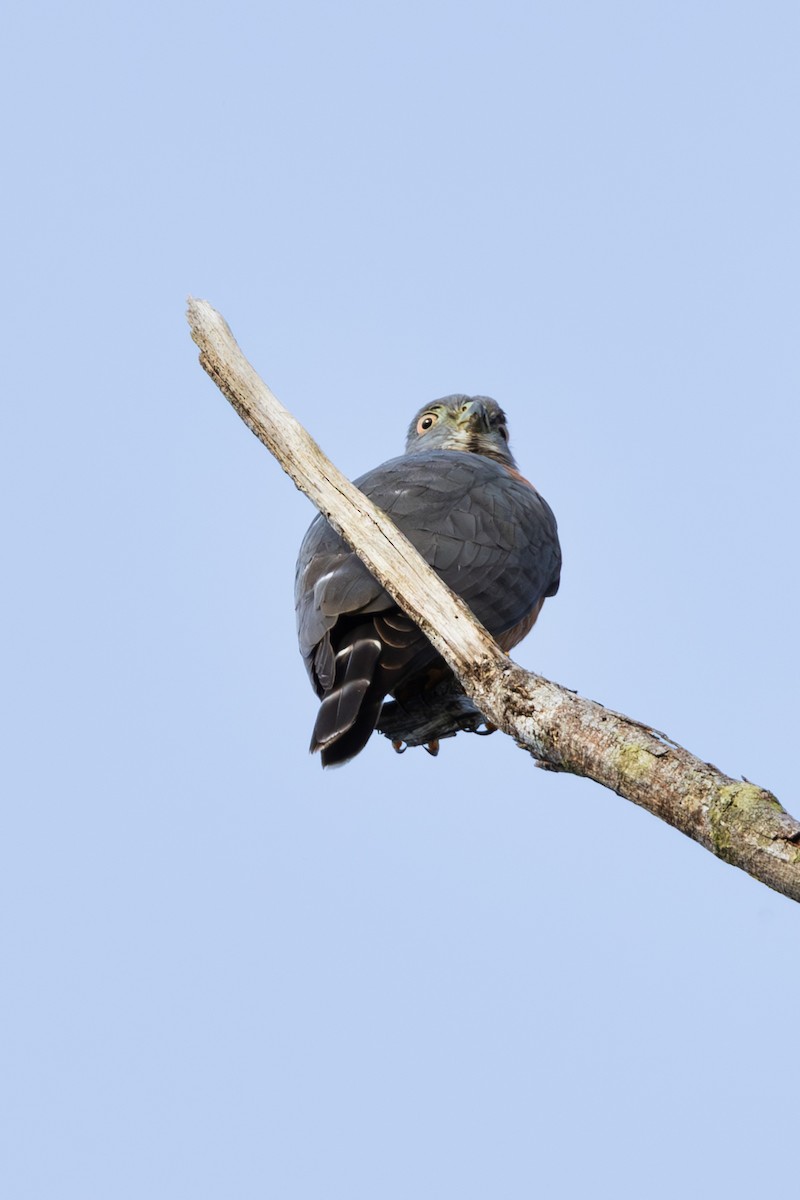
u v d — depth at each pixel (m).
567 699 8.17
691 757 7.48
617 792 7.68
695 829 7.24
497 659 8.76
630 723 7.81
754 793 7.14
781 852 6.88
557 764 8.15
